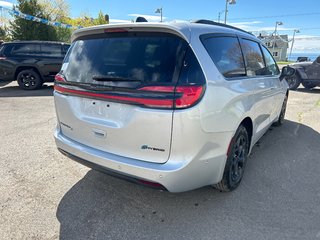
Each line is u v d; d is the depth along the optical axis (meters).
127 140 2.41
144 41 2.45
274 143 4.70
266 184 3.29
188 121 2.22
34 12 23.23
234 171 3.06
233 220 2.62
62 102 2.94
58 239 2.36
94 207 2.81
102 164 2.56
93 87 2.56
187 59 2.29
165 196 3.02
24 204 2.84
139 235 2.42
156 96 2.23
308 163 3.90
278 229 2.49
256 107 3.39
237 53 3.11
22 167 3.67
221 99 2.50
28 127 5.46
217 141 2.53
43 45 10.23
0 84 11.91
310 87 11.46
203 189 3.15
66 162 3.84
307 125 5.81
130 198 2.98
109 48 2.61
